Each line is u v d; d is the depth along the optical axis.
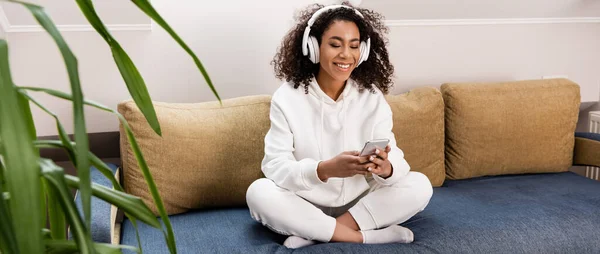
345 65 1.78
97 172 1.84
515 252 1.70
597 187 2.14
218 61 2.23
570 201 1.98
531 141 2.29
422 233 1.72
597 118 2.61
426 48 2.45
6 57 0.59
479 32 2.50
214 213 1.93
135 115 1.86
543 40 2.59
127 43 2.12
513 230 1.75
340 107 1.87
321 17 1.80
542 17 2.54
